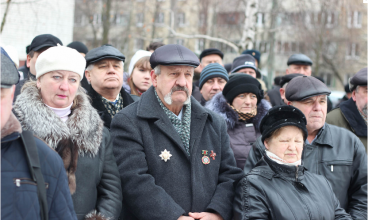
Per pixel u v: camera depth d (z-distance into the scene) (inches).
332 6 539.8
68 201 69.7
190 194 97.0
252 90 130.6
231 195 99.7
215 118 109.5
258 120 131.9
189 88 100.8
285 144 95.8
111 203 88.2
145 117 99.6
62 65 85.8
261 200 91.7
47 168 67.5
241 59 192.7
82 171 84.3
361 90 135.9
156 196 91.1
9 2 237.6
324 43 811.4
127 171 94.7
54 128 81.7
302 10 505.4
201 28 836.0
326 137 115.6
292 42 948.6
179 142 98.9
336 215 96.1
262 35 751.1
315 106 114.6
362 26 795.4
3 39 411.2
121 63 125.1
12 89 64.6
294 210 90.2
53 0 442.6
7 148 64.7
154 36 773.3
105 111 119.5
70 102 88.4
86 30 936.3
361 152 114.1
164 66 99.1
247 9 359.6
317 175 101.6
